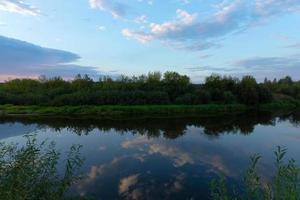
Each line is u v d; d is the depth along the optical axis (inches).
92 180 612.4
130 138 1149.7
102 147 967.0
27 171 232.7
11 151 259.1
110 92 2363.4
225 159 800.3
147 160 792.9
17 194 205.6
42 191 243.9
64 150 888.9
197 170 693.3
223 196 217.0
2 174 221.5
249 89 2549.2
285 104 2635.3
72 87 2736.2
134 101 2321.6
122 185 587.8
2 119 1736.0
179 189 566.9
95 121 1672.0
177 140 1099.9
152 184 596.4
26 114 1959.9
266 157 800.3
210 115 1978.3
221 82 2714.1
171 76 2701.8
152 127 1456.7
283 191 177.9
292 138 1126.4
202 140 1096.8
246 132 1288.1
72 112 2037.4
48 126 1475.1
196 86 2819.9
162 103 2359.7
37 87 2987.2
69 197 407.2
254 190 195.2
